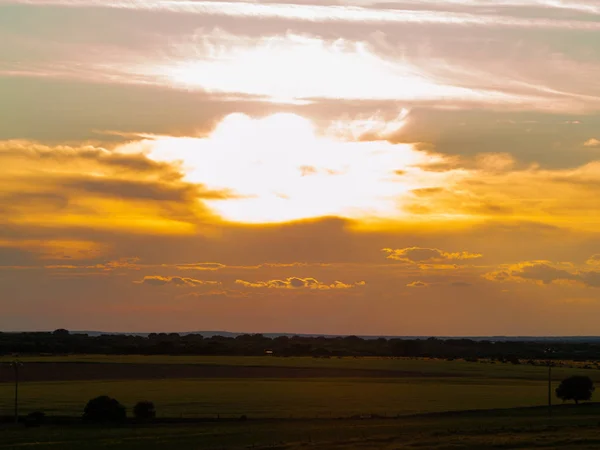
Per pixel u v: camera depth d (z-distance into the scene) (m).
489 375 167.00
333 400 112.75
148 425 84.62
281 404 107.00
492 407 103.62
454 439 62.16
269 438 68.44
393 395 120.69
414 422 83.12
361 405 106.12
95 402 90.19
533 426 73.56
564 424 75.81
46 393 120.56
